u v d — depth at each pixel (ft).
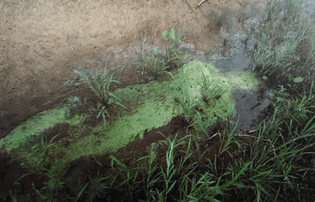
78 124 5.69
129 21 7.35
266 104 6.52
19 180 4.71
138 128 5.78
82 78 6.41
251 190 4.87
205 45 7.75
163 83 6.75
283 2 9.17
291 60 7.53
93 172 4.99
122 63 6.94
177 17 7.94
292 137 5.39
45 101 5.93
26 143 5.24
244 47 7.89
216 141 5.75
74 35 6.79
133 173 4.98
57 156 5.11
